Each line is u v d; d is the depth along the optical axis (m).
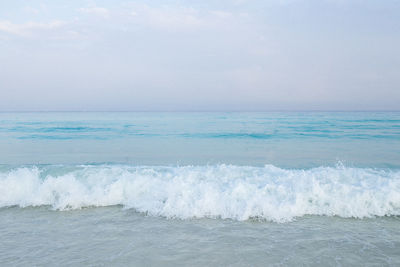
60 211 6.43
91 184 7.52
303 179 7.29
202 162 12.65
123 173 8.02
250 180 7.52
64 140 19.92
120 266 4.06
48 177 7.48
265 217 5.86
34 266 4.09
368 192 6.35
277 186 6.80
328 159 12.92
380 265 4.05
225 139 20.30
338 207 6.14
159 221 5.81
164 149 16.16
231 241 4.86
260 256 4.32
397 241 4.80
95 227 5.52
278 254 4.38
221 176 7.98
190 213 6.07
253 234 5.14
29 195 7.07
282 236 5.04
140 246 4.70
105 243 4.82
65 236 5.12
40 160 13.09
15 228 5.51
